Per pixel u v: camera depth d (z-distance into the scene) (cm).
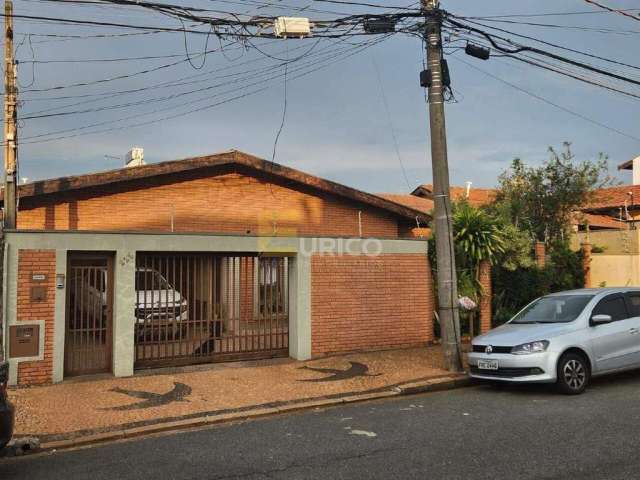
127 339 1000
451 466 541
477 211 1416
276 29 991
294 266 1160
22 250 942
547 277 1617
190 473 552
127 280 1006
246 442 655
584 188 2019
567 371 854
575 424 675
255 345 1139
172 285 1076
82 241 980
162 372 1024
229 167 1686
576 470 516
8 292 928
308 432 690
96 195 1520
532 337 872
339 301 1186
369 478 517
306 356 1137
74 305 997
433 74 1014
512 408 777
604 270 1969
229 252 1109
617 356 906
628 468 517
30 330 938
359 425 715
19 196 1386
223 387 923
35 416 764
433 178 1031
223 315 1115
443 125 1021
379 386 927
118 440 691
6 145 1264
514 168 2122
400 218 1912
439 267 1034
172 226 1596
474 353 933
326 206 1805
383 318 1231
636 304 967
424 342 1276
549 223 2066
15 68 1272
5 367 556
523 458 555
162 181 1598
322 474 532
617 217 3306
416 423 713
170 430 726
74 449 660
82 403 829
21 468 593
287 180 1748
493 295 1522
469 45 1055
